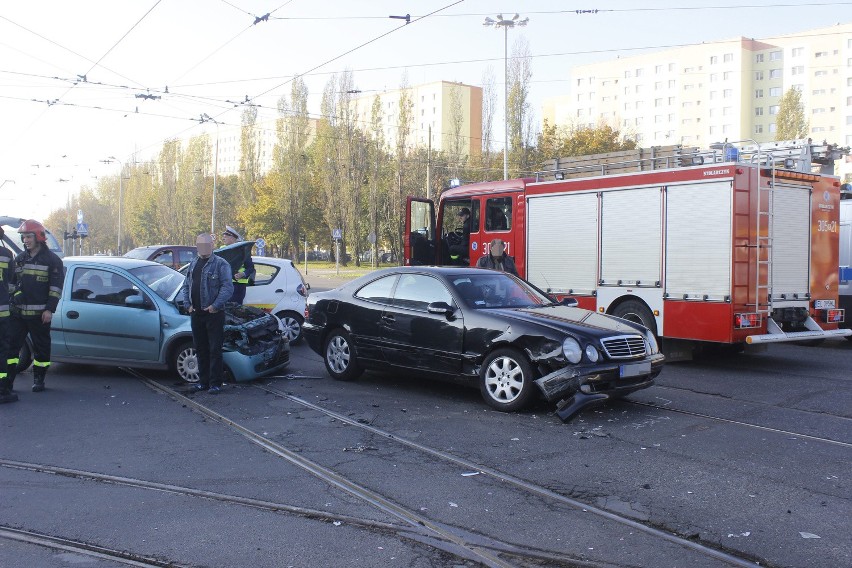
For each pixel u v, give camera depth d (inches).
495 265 459.2
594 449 248.8
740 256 401.7
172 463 235.0
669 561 161.5
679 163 453.1
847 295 543.2
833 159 533.0
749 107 3481.8
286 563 161.2
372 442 258.8
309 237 2615.7
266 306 511.5
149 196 2970.0
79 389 355.3
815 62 3344.0
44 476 223.0
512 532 178.1
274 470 227.5
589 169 491.2
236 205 2778.1
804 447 252.1
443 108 4020.7
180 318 366.6
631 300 449.1
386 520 185.6
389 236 2277.3
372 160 2274.9
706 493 205.2
